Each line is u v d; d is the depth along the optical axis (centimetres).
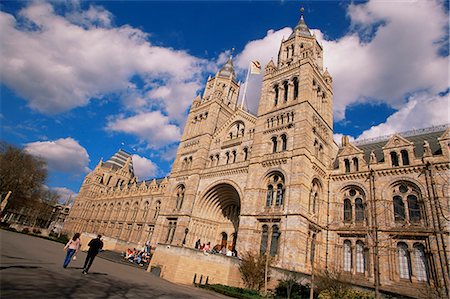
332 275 2759
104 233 8912
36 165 8650
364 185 3884
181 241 4694
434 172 3341
